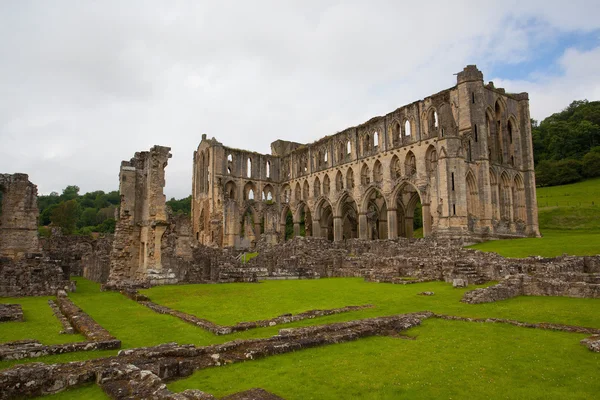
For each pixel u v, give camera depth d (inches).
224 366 417.7
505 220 2428.6
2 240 1514.5
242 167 3531.0
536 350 464.4
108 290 1152.2
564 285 827.4
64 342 522.3
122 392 319.3
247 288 1133.1
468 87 2326.5
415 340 518.0
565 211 3233.3
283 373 395.9
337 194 3129.9
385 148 2746.1
